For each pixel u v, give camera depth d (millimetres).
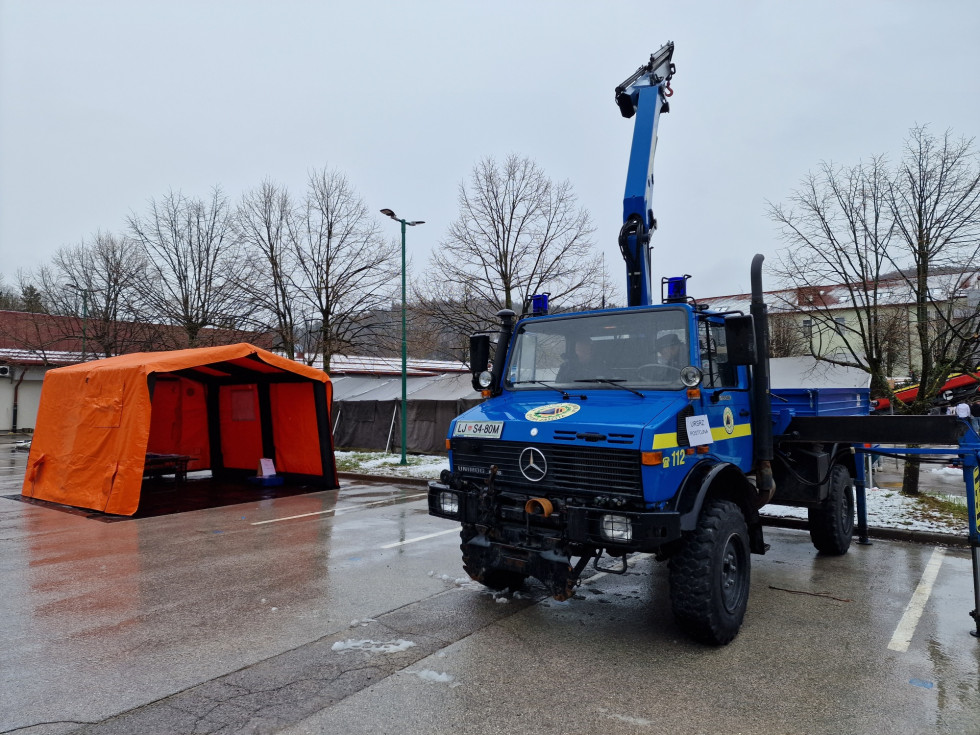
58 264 29844
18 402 33469
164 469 14375
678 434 4555
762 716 3586
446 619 5191
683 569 4504
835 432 6012
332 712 3627
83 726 3475
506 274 18438
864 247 10094
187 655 4461
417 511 10484
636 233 6598
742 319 4773
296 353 22078
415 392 22562
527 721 3523
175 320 21703
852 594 5852
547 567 4586
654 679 4070
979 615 4820
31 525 9367
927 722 3512
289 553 7523
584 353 5430
